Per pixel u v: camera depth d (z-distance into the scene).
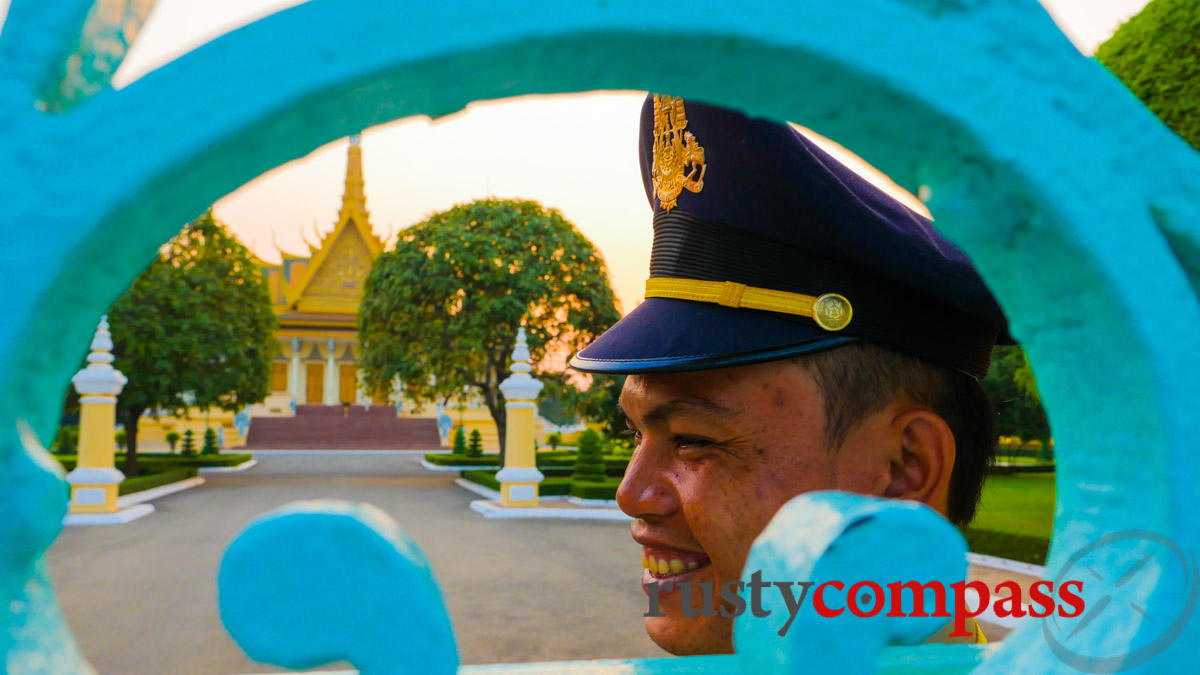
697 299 0.94
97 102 0.33
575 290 21.92
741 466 0.88
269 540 0.33
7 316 0.31
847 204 0.90
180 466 26.34
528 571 10.52
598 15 0.33
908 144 0.41
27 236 0.32
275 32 0.33
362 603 0.34
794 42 0.35
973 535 10.29
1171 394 0.38
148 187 0.32
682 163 0.99
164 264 22.23
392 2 0.33
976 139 0.38
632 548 12.41
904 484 0.91
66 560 10.92
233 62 0.33
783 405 0.87
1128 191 0.39
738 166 0.93
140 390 21.50
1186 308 0.39
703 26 0.34
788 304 0.90
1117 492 0.40
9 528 0.32
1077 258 0.39
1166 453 0.38
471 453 35.94
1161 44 4.46
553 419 49.41
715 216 0.96
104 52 0.38
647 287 1.06
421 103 0.36
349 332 50.03
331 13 0.33
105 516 14.39
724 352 0.88
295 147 0.36
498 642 7.30
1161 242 0.39
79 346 0.35
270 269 54.22
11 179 0.32
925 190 0.42
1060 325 0.41
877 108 0.39
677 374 0.91
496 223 21.66
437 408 47.72
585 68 0.36
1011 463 25.22
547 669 0.54
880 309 0.91
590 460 20.22
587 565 10.98
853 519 0.35
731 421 0.88
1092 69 0.39
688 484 0.91
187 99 0.32
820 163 0.90
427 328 22.12
